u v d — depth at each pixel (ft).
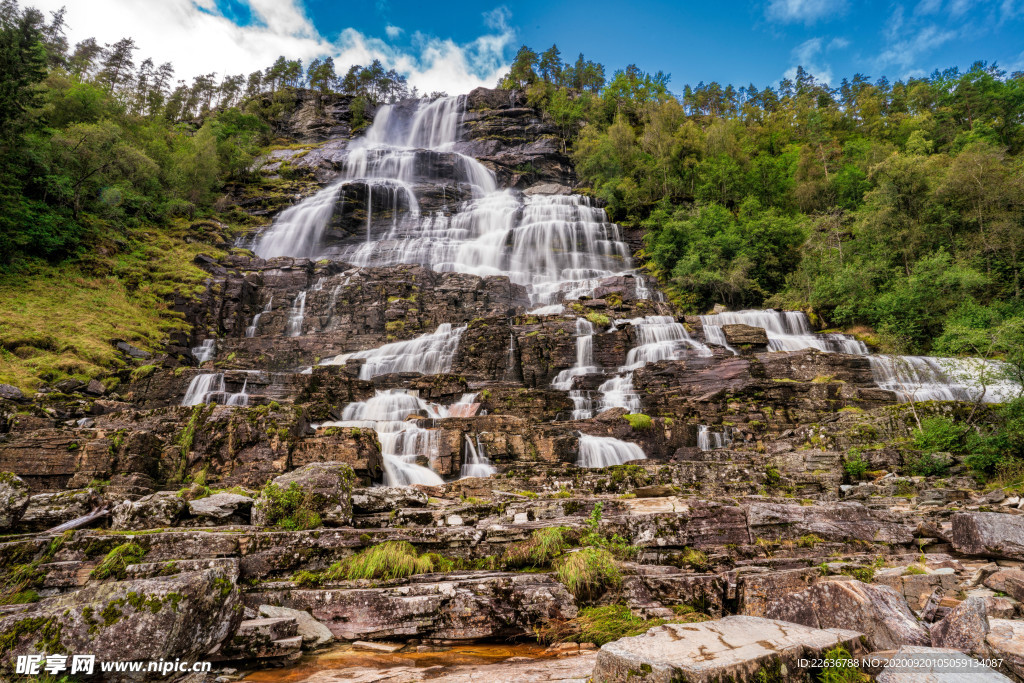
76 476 51.34
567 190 232.53
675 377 92.48
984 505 42.86
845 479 60.08
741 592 24.14
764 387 84.53
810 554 29.43
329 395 85.46
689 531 30.09
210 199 199.52
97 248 128.36
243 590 24.44
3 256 111.04
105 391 84.99
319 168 236.43
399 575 26.37
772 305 149.79
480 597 24.14
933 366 91.45
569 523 31.01
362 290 135.23
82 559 25.70
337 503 31.91
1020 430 59.21
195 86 363.97
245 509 32.89
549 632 23.27
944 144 204.64
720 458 64.85
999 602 19.26
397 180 220.84
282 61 374.22
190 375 85.92
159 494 36.47
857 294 129.59
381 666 20.34
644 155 237.45
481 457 66.49
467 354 107.65
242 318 134.62
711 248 158.71
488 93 307.78
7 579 24.30
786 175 212.43
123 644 16.60
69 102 181.98
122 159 157.38
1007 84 210.18
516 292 147.64
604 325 110.42
